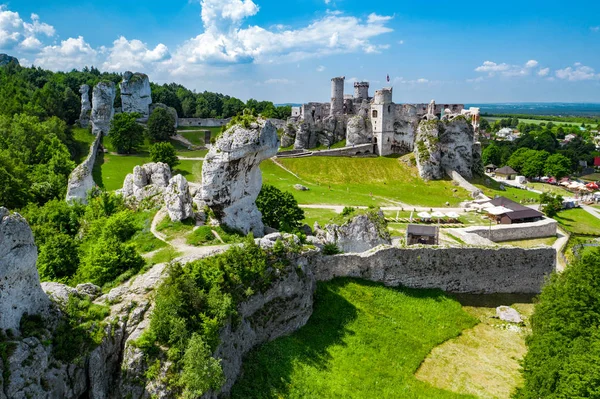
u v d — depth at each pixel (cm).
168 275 2723
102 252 3275
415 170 11219
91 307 2547
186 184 4344
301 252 3531
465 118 11369
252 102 18538
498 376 3381
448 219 7825
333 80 14388
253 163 4344
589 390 2341
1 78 11656
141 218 4375
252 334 2958
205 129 13725
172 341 2388
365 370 3158
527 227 7494
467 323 4038
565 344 2825
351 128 12656
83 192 6059
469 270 4444
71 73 15762
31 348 2014
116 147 10075
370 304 3878
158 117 11362
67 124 11469
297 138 12625
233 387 2636
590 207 10700
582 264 3359
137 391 2250
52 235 4147
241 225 4350
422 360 3459
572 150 18000
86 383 2212
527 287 4631
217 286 2780
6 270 2048
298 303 3356
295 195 8731
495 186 11375
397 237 6425
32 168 7312
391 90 12219
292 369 2934
